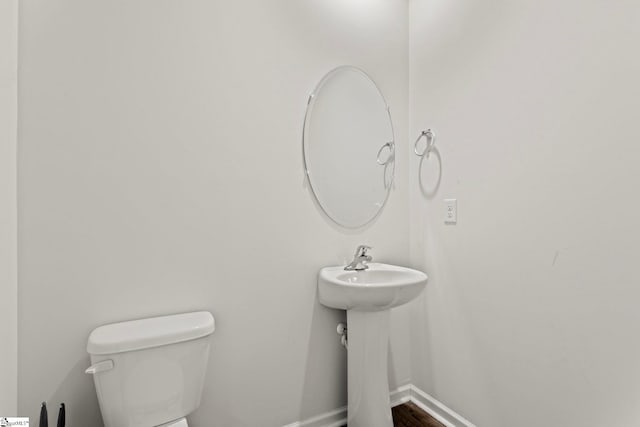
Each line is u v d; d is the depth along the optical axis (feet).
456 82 4.87
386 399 4.57
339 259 5.13
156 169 3.82
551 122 3.60
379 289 3.94
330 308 5.00
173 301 3.91
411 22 5.81
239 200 4.32
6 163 2.81
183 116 3.96
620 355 3.06
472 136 4.60
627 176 3.00
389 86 5.69
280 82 4.62
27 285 3.22
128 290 3.67
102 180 3.55
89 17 3.48
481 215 4.47
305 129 4.80
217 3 4.18
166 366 3.32
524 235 3.91
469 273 4.66
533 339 3.82
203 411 4.07
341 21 5.19
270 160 4.54
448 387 4.99
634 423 2.97
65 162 3.38
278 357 4.59
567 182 3.46
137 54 3.72
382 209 5.57
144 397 3.22
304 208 4.81
